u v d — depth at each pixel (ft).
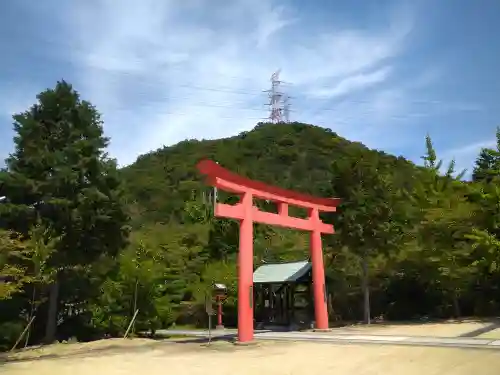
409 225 94.22
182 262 118.32
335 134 374.22
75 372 43.65
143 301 83.15
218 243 130.62
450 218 85.15
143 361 49.70
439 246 86.28
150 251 94.17
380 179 92.38
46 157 75.41
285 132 363.15
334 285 103.76
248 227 66.28
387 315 102.17
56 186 74.08
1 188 75.66
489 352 43.29
